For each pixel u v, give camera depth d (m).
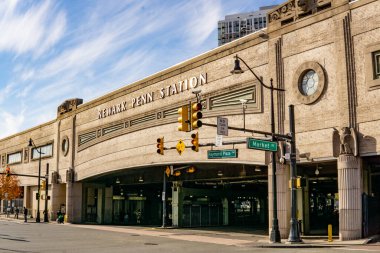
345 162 28.08
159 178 52.97
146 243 28.81
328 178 40.81
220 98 37.97
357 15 28.69
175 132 42.19
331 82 29.69
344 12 29.28
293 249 23.98
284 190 32.16
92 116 56.44
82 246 26.30
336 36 29.52
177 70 42.66
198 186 59.97
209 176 47.84
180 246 26.72
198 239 32.50
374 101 27.36
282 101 32.62
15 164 83.06
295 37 32.22
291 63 32.31
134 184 60.38
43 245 26.67
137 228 47.59
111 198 64.81
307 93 31.22
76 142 60.09
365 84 27.88
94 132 55.88
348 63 28.72
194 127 22.80
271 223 32.41
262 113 34.00
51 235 35.50
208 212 54.97
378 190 37.25
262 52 34.56
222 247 25.97
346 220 27.86
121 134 49.97
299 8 32.09
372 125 27.38
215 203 56.31
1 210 91.88
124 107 50.00
